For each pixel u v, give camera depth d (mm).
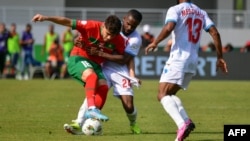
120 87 34906
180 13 31125
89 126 32875
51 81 78688
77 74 33375
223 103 54062
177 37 31281
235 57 87188
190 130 30109
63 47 88500
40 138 32719
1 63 85875
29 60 89500
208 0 124812
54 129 36406
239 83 79500
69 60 34094
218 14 116000
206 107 50469
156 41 30516
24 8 112375
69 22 33125
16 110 46344
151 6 124438
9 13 112500
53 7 119062
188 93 63625
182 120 30219
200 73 86562
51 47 87375
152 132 35875
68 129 33469
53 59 87312
